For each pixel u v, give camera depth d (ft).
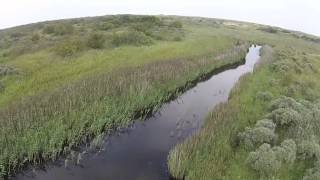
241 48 172.04
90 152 58.29
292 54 166.81
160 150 60.29
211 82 109.60
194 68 108.99
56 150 55.77
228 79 114.83
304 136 62.69
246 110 75.10
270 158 52.19
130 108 74.28
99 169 53.21
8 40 167.63
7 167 51.62
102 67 104.99
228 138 60.39
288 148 55.57
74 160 55.62
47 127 60.03
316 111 73.46
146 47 139.13
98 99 73.31
